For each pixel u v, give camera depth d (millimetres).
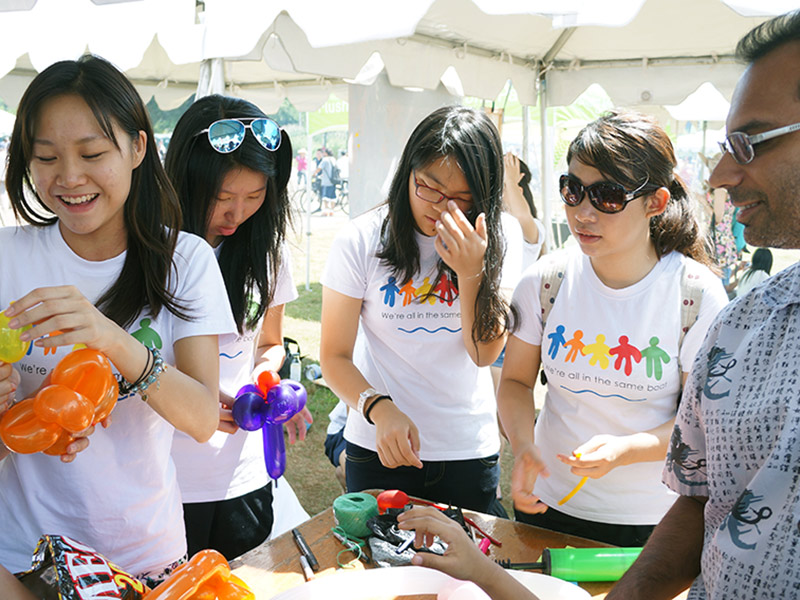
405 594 1426
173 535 1643
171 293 1547
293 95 7836
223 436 2076
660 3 4590
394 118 4977
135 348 1354
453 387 2193
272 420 1971
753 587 928
